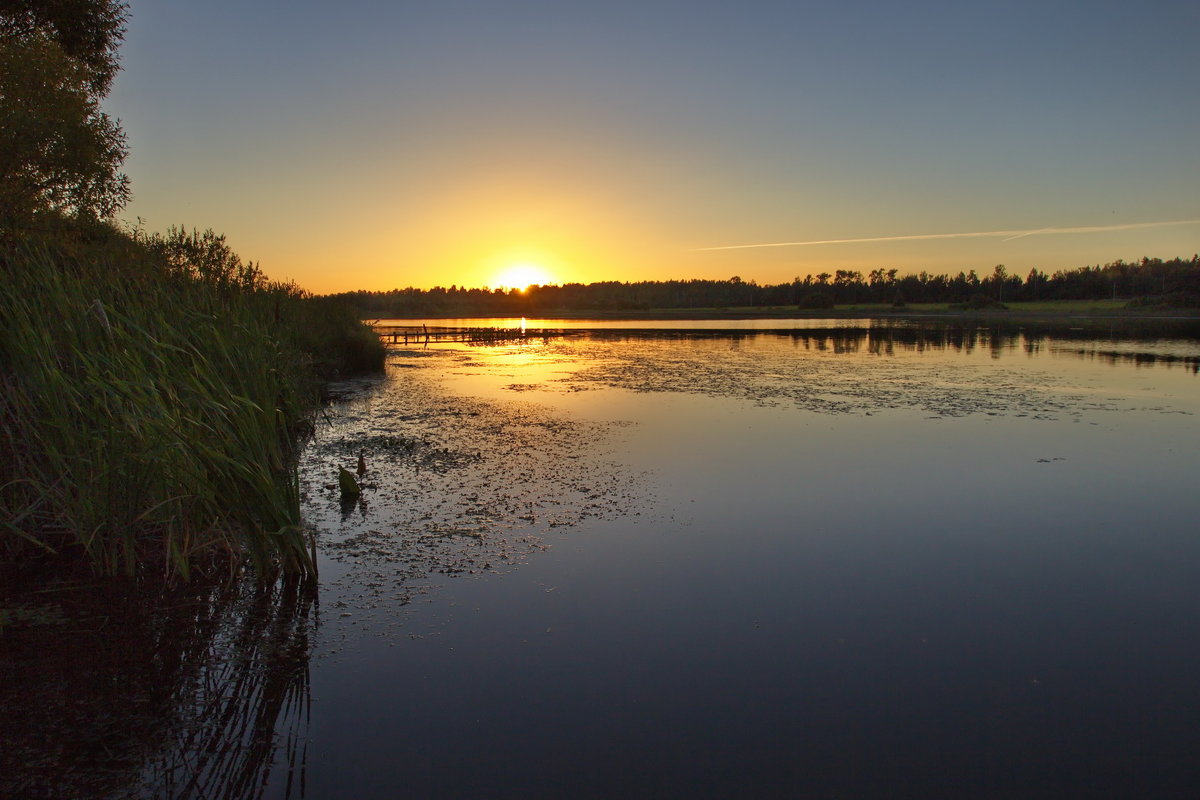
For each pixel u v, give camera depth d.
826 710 2.97
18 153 7.53
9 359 4.17
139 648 3.29
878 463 7.09
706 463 7.01
